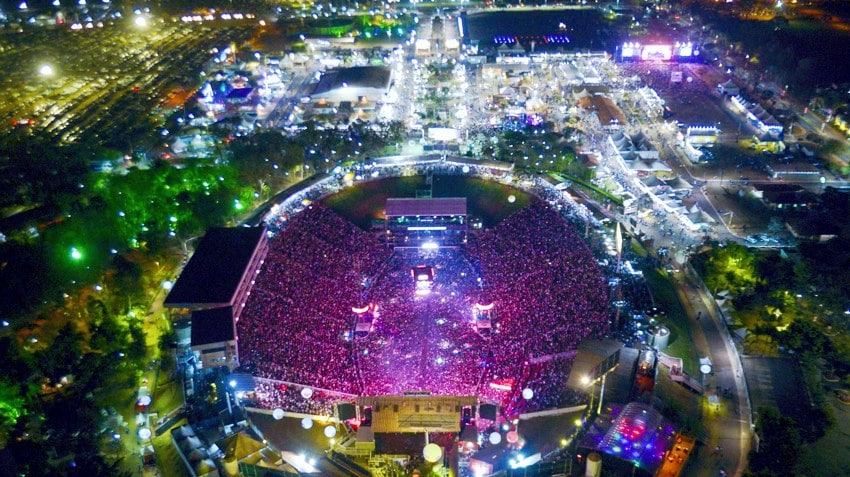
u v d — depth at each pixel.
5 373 105.19
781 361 108.81
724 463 91.69
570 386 97.88
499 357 111.06
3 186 163.50
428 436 96.69
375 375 108.81
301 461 92.62
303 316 124.12
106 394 107.25
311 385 107.12
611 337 113.75
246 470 87.88
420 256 145.50
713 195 181.00
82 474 89.00
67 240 140.00
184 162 186.00
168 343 116.44
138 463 94.88
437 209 152.25
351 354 114.00
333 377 108.69
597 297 123.69
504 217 161.25
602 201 170.75
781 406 99.88
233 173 173.75
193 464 90.31
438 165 184.88
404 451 94.44
